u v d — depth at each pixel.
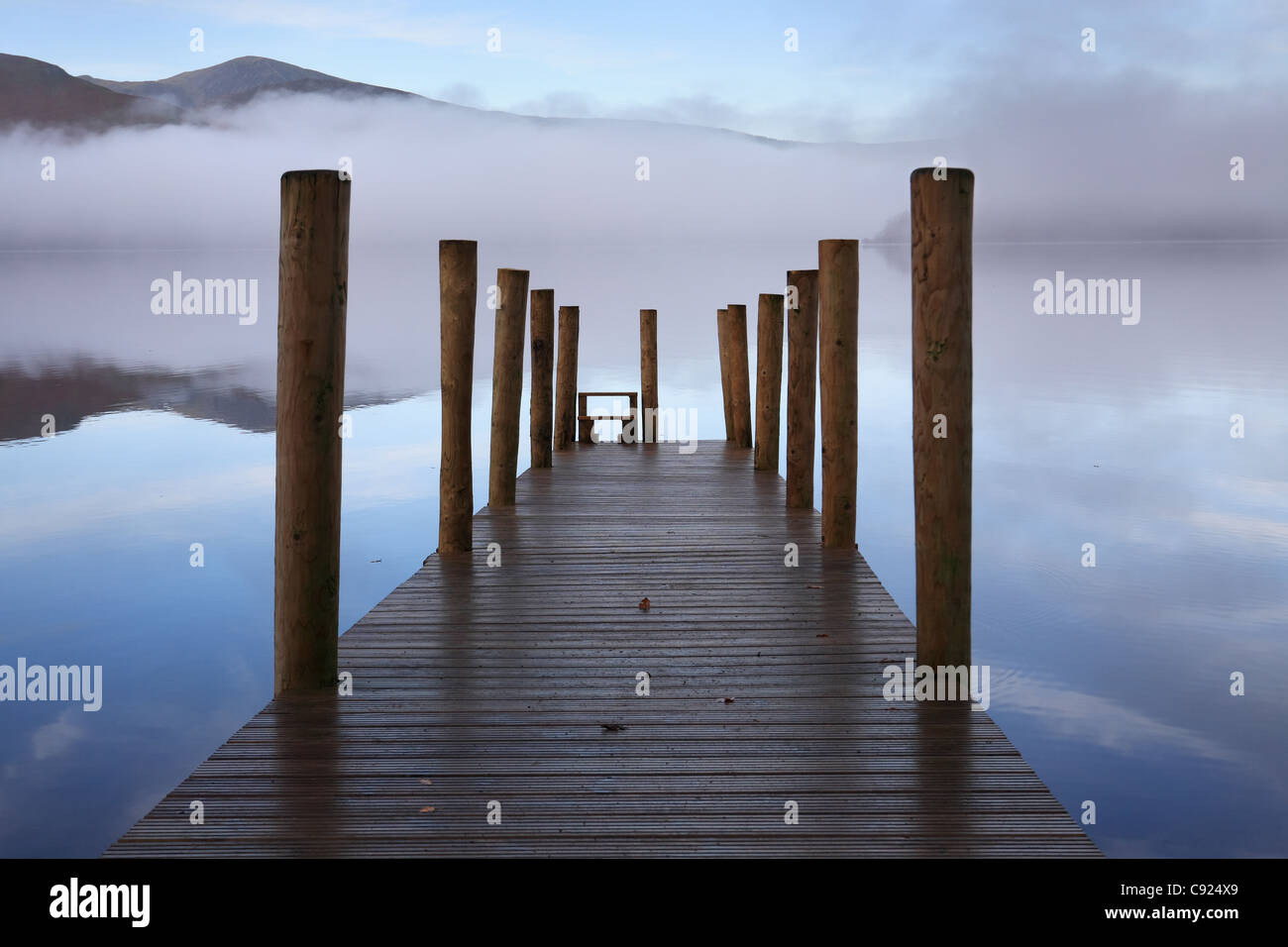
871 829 2.80
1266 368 17.78
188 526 8.70
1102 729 5.03
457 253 5.90
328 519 3.81
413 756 3.26
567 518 7.19
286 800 2.95
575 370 11.15
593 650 4.33
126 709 5.32
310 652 3.83
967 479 3.71
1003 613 6.70
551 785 3.06
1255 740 4.90
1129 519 8.96
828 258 6.02
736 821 2.84
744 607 4.95
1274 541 8.27
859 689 3.87
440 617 4.80
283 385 3.74
